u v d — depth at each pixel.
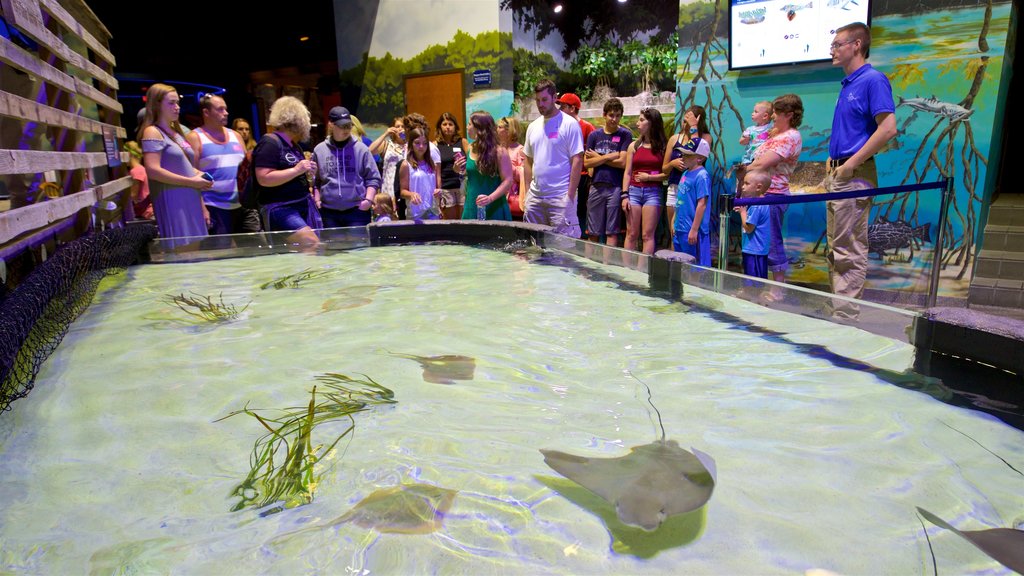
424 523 1.06
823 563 0.95
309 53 10.42
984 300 4.53
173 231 4.05
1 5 2.35
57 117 2.93
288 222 4.18
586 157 5.47
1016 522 1.04
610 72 9.21
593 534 1.03
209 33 10.10
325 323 2.40
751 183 4.05
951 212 4.33
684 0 5.22
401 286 3.04
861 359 1.87
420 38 8.10
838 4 4.41
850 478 1.21
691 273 2.71
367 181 4.59
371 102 8.84
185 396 1.67
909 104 4.34
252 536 1.02
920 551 0.97
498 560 0.96
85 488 1.18
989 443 1.34
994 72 4.02
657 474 1.11
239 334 2.26
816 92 4.74
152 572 0.93
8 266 2.29
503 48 7.59
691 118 4.79
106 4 8.80
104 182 4.30
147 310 2.60
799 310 2.34
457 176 5.67
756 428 1.44
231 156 4.70
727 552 0.98
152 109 3.87
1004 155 6.42
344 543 1.00
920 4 4.16
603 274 3.20
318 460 1.29
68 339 2.20
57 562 0.95
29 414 1.55
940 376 1.73
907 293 4.57
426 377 1.80
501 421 1.49
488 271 3.36
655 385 1.72
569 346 2.08
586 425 1.46
